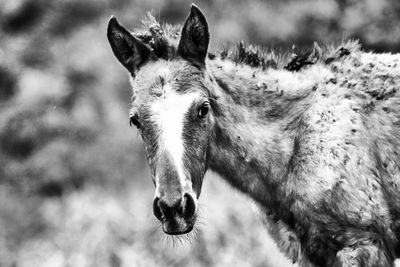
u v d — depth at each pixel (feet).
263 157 46.55
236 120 46.29
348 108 45.42
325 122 45.47
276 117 46.80
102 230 81.76
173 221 41.22
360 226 44.04
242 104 46.65
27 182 113.39
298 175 45.60
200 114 43.16
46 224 98.17
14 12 125.90
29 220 100.42
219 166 46.88
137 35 46.62
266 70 47.65
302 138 45.93
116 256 76.28
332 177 44.27
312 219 45.09
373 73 46.29
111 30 45.42
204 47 44.39
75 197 102.47
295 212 45.91
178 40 46.03
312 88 46.88
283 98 46.85
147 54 45.24
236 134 46.21
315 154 45.11
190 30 44.29
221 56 47.88
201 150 43.19
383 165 44.93
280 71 47.85
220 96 45.73
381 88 45.73
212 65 46.78
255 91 46.88
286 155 46.37
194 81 43.65
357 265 43.80
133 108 43.60
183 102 42.73
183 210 41.14
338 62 47.26
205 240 73.36
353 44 47.85
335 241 44.62
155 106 42.65
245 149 46.42
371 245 43.91
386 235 44.57
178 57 44.62
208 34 44.27
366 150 44.60
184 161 41.88
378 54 47.34
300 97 46.85
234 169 46.91
